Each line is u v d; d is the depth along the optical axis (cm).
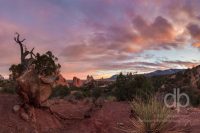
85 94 2900
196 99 2264
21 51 1377
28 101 1202
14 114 1171
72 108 1541
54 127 1187
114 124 1188
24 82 1174
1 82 2838
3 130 1095
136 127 1130
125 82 1938
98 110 1313
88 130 1155
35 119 1171
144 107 1193
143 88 1753
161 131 1120
